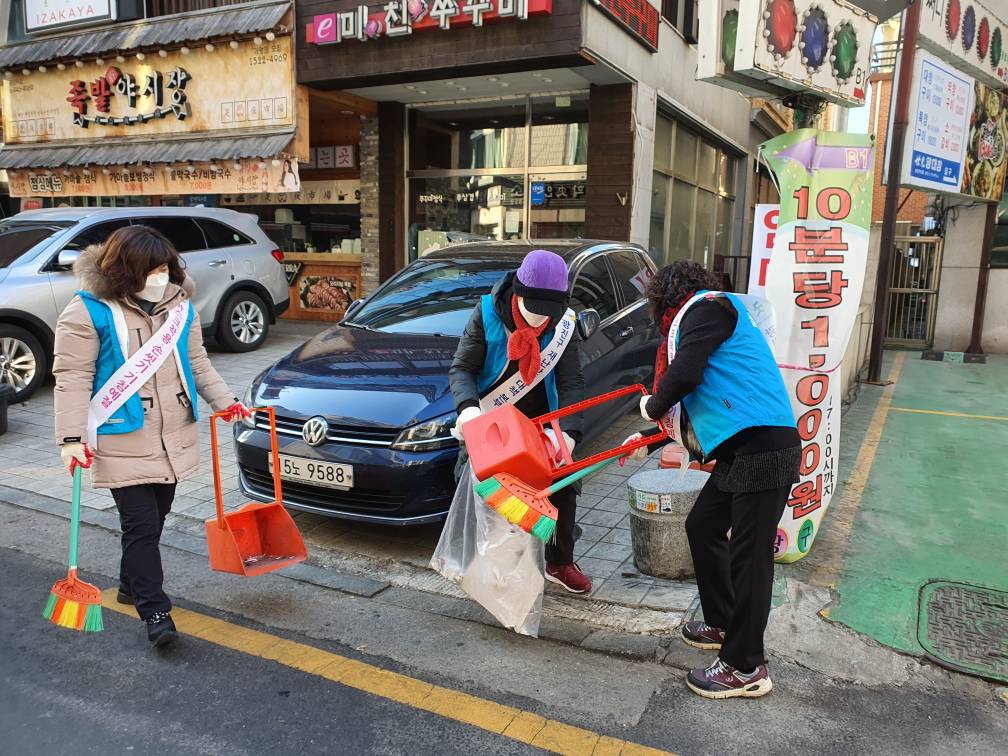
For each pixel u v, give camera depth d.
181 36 10.56
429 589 3.71
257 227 9.88
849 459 5.49
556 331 3.18
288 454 3.96
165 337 3.04
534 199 10.91
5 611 3.43
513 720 2.67
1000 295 10.35
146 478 3.02
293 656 3.09
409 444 3.79
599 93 9.96
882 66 11.91
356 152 12.09
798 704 2.76
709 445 2.71
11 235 7.91
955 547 4.02
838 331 3.64
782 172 3.58
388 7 9.10
